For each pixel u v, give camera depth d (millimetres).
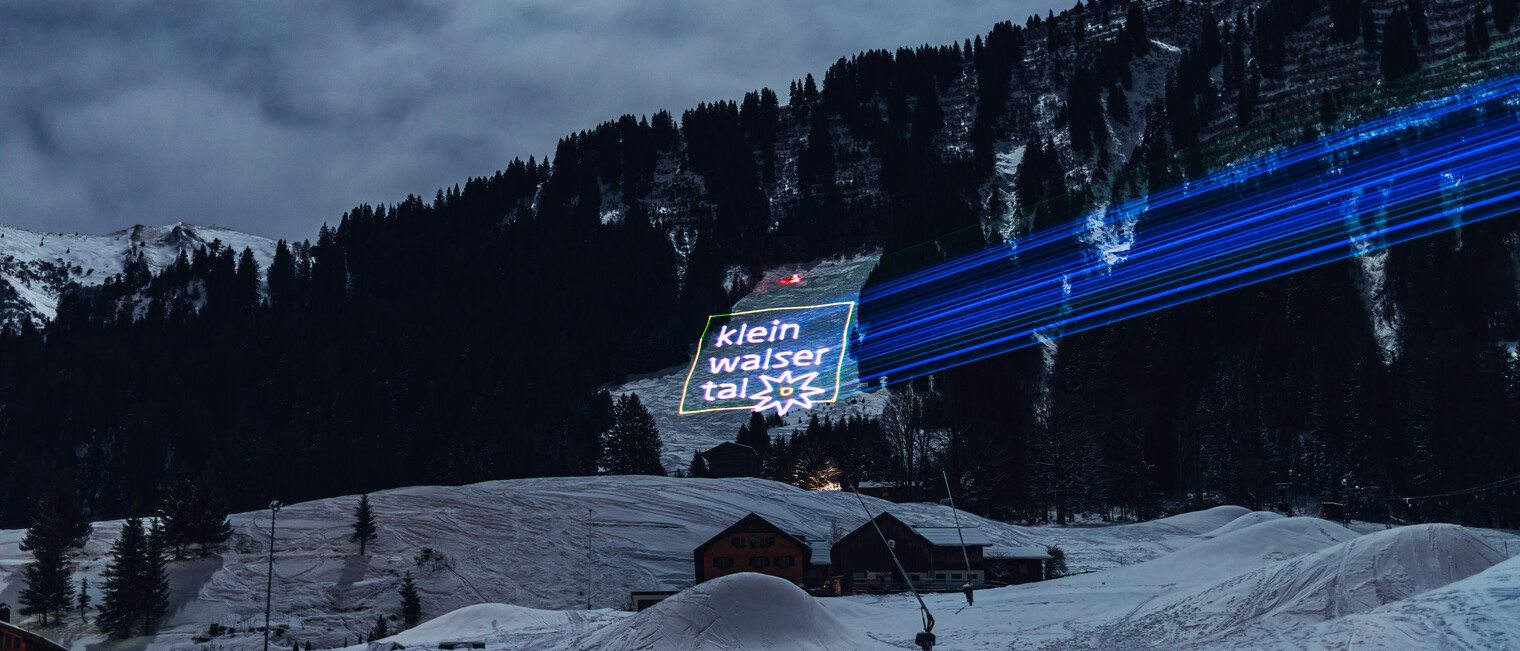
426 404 167750
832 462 122000
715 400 177375
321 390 180875
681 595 44875
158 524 78500
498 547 80750
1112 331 167625
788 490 104562
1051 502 118812
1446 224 162000
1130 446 121438
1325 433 122812
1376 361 123750
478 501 93375
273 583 71438
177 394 183500
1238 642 34375
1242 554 62781
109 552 77750
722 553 71938
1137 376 151750
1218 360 158000
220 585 70312
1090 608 47000
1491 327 141625
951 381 150000
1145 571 61906
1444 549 37062
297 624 65000
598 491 99375
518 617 57438
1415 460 108500
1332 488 113688
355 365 189250
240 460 141625
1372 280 159875
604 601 70938
